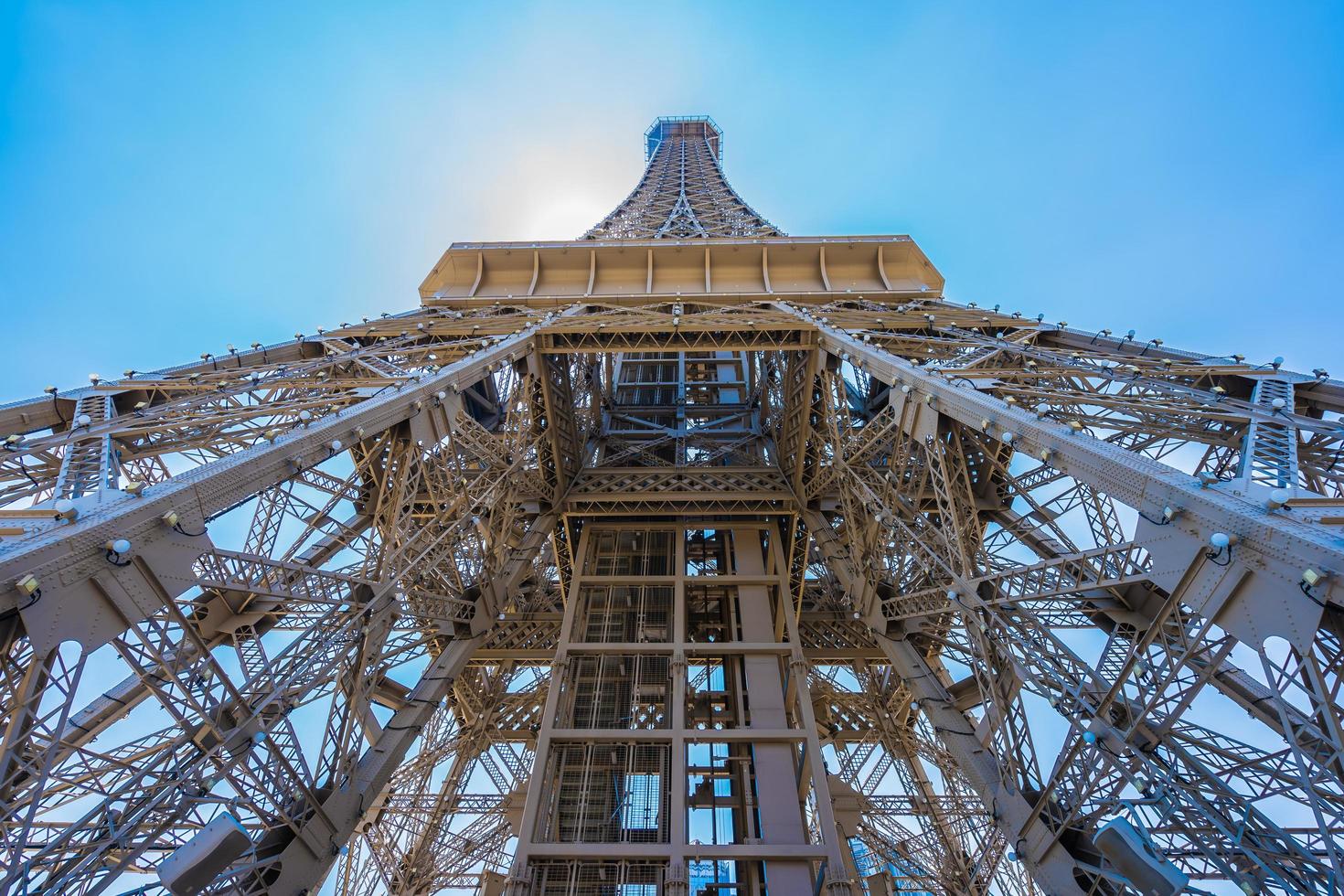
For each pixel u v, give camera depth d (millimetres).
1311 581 7199
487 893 28781
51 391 14391
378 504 15711
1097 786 12234
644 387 39969
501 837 30859
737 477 30609
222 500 10266
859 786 32906
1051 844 12852
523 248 32688
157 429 12469
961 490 17422
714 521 30781
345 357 20656
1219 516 8469
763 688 23484
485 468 24250
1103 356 18969
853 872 28531
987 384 15766
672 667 23844
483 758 34062
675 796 19859
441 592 20094
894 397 18188
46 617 7629
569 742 21781
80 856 8820
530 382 25281
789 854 18328
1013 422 12664
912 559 19922
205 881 8617
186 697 9914
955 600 16156
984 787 15312
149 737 15016
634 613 27094
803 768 21500
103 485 10359
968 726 17406
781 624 27859
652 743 21594
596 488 30016
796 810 20047
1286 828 10922
